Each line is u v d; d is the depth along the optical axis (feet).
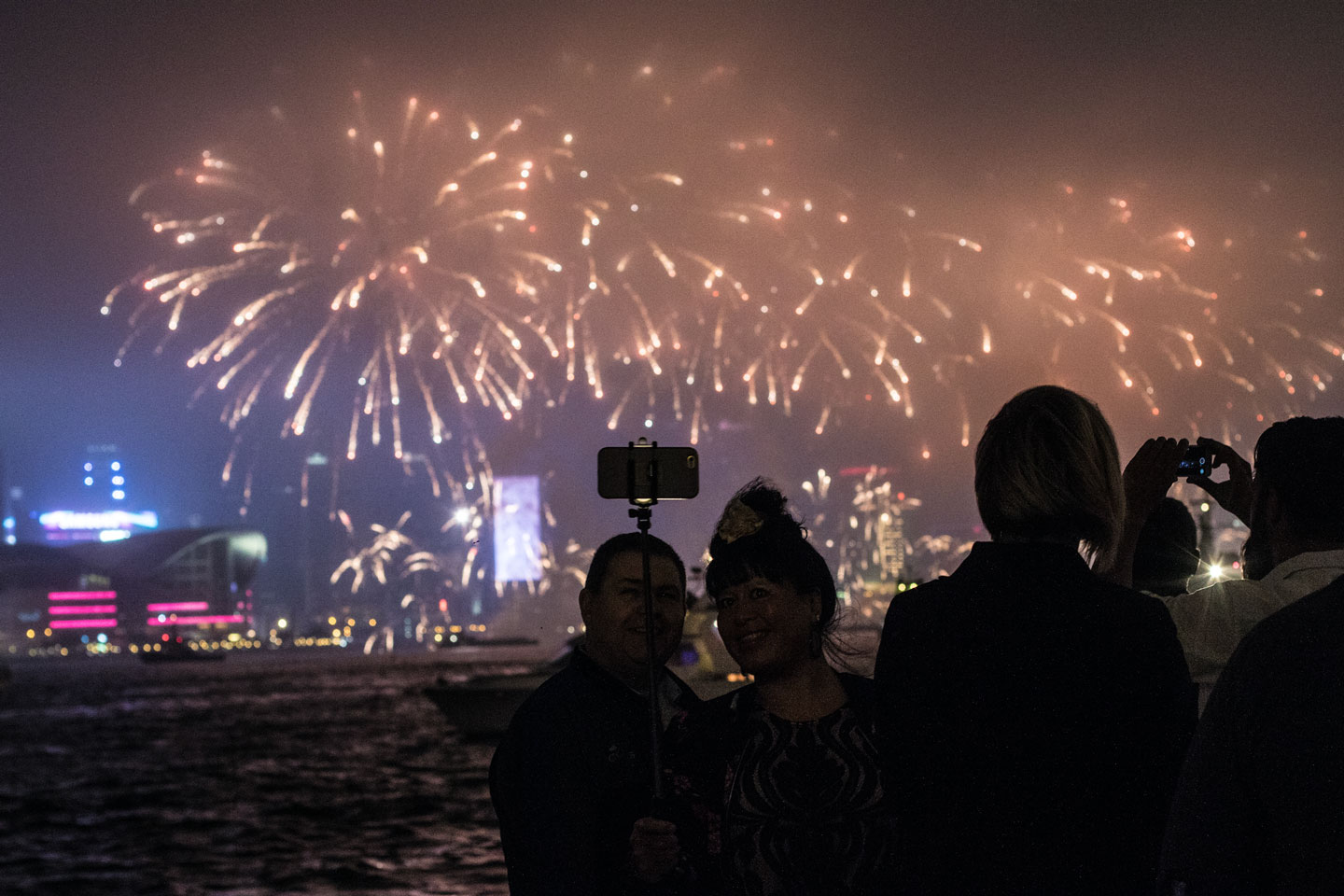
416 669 517.96
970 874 9.16
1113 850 9.00
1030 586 9.52
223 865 63.31
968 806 9.21
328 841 71.15
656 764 11.75
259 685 403.13
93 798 99.40
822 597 11.25
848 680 11.23
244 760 132.77
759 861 10.55
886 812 10.46
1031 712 9.16
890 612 10.13
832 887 10.34
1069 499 9.68
